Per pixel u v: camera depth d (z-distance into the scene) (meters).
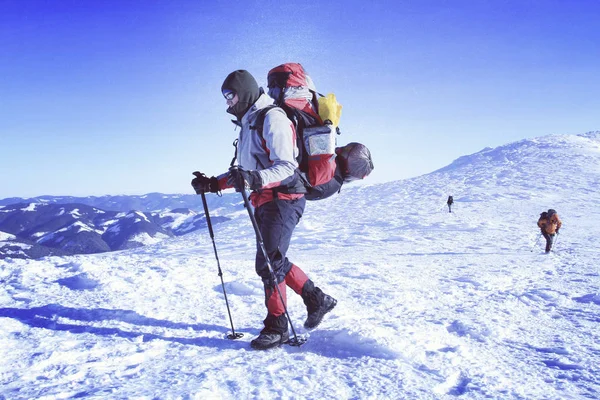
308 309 3.32
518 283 6.50
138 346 2.94
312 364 2.60
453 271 8.14
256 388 2.19
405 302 4.61
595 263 9.25
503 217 27.91
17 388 2.21
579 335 3.39
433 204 37.81
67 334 3.19
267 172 2.76
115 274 5.10
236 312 3.94
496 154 69.88
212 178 3.23
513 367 2.62
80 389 2.18
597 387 2.25
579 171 50.16
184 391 2.08
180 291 4.63
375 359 2.66
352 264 9.23
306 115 3.03
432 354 2.76
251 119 2.98
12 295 4.48
